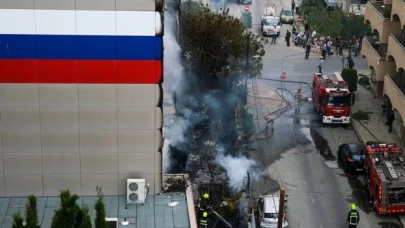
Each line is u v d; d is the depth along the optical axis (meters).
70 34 21.48
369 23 52.97
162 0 21.53
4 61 21.56
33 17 21.30
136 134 22.48
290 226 35.12
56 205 22.56
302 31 65.75
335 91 46.16
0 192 22.81
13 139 22.31
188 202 22.91
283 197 28.67
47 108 22.06
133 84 21.97
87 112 22.16
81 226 16.95
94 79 21.86
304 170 40.81
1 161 22.50
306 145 44.00
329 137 45.38
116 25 21.47
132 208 22.59
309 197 37.91
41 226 21.52
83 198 22.89
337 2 68.25
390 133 45.78
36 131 22.28
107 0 21.28
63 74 21.78
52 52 21.58
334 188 39.00
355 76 51.09
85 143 22.47
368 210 36.78
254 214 34.75
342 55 59.16
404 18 42.91
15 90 21.83
